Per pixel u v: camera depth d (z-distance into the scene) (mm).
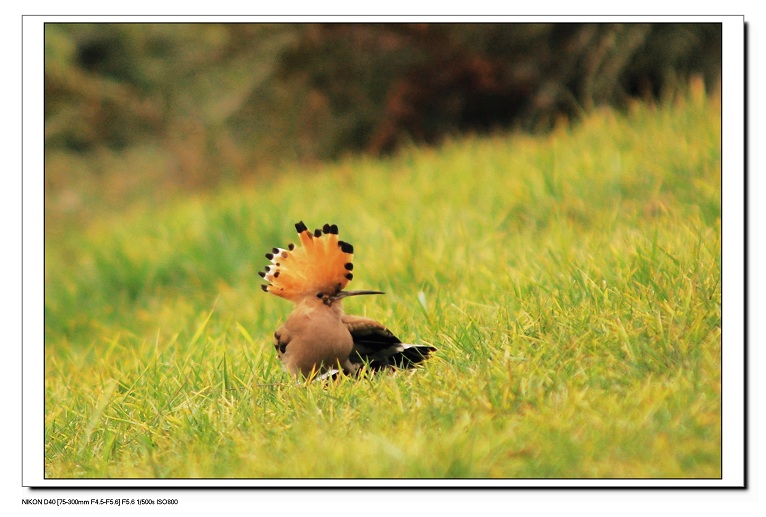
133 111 58688
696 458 12312
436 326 18391
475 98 51438
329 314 17234
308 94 55469
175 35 59375
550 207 26703
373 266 24859
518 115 51031
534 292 18422
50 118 57906
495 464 12625
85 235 43688
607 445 12609
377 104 54531
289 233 31859
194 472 13867
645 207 25047
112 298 32344
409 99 51531
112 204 56156
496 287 19953
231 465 14125
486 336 16750
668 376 14477
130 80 60344
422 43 50844
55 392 19797
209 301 28828
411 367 17391
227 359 18891
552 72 49656
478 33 50688
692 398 13453
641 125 31859
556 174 28328
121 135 59062
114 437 16156
